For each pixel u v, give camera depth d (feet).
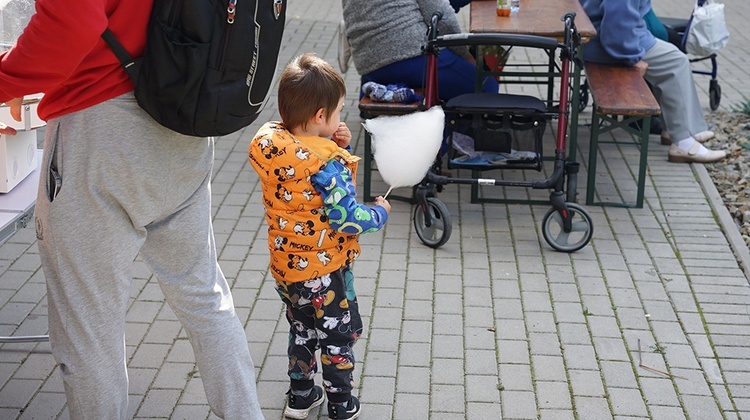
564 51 15.98
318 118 9.75
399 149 11.22
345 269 10.41
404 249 16.43
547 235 16.31
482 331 13.58
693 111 20.93
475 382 12.23
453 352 12.98
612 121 18.28
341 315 10.43
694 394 12.05
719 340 13.42
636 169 20.68
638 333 13.58
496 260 16.03
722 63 30.40
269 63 8.11
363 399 11.77
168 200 8.57
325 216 9.91
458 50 19.52
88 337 8.63
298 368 10.96
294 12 36.24
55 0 7.01
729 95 26.91
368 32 18.97
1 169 11.07
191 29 7.60
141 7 7.67
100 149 7.98
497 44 15.69
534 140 16.21
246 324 13.67
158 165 8.29
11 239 16.43
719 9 23.99
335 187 9.67
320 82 9.62
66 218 8.18
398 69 18.95
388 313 14.07
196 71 7.64
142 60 7.79
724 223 17.61
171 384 12.03
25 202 10.95
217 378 9.43
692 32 24.11
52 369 12.32
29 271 15.25
